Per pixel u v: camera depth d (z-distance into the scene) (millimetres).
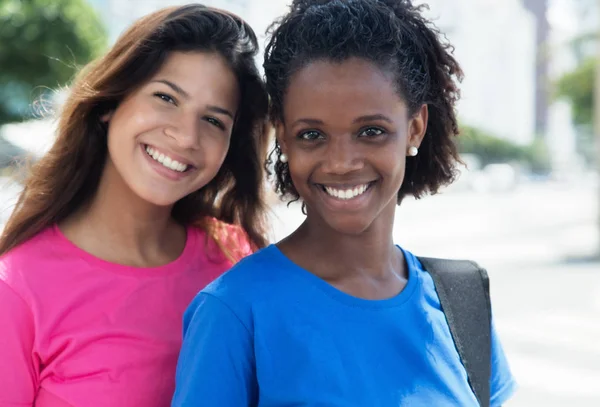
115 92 1735
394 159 1439
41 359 1637
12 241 1771
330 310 1426
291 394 1345
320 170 1434
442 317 1561
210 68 1734
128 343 1688
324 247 1511
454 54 1621
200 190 2055
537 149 52094
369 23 1402
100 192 1854
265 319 1381
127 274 1764
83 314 1680
